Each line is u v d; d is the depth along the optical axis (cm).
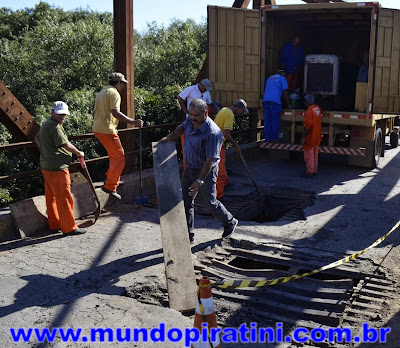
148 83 2223
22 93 1672
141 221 669
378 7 913
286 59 1102
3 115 649
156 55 2227
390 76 941
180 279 449
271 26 1101
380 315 417
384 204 762
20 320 401
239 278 495
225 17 1012
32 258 534
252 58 1045
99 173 1538
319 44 1342
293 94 1051
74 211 668
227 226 584
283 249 566
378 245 579
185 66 2267
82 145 1472
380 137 1080
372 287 468
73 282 477
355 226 651
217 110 762
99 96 674
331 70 1027
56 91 1775
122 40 845
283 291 469
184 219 516
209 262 530
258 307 441
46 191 606
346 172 1006
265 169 1026
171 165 575
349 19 1172
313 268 523
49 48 1891
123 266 517
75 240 592
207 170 519
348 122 968
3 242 581
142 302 443
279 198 806
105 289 464
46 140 572
